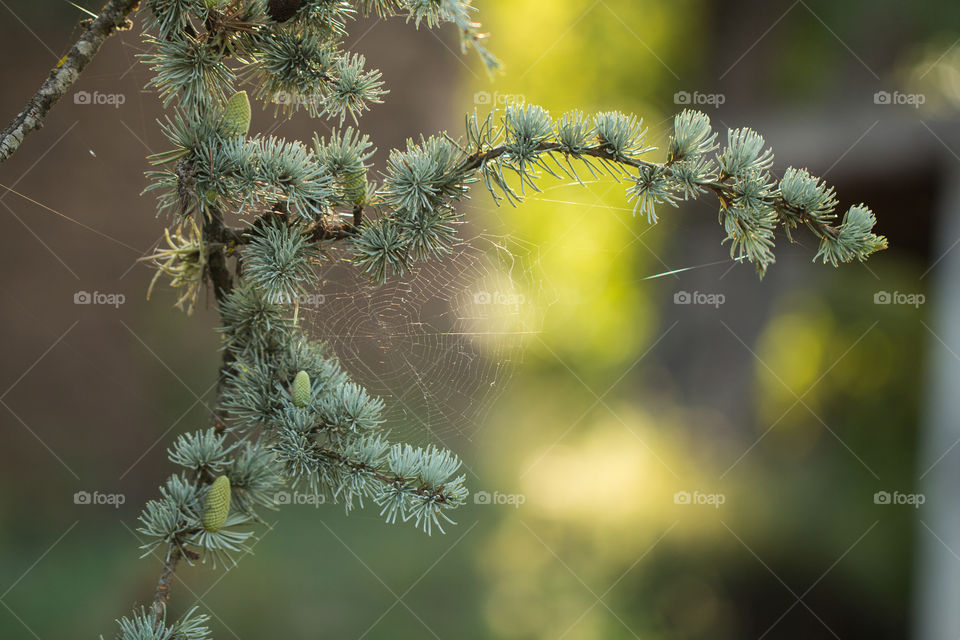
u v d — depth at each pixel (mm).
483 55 1743
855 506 4766
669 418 7461
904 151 3898
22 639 3246
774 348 7012
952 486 4152
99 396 4328
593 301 8469
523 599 4277
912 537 4371
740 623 4320
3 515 3949
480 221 2055
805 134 4441
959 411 4129
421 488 1812
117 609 3561
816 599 4320
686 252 7562
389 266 1874
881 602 4246
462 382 2062
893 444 5801
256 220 1830
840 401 6395
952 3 6887
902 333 6129
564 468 6270
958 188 3816
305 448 1816
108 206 4137
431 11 1781
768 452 6160
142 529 1797
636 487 5688
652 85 9094
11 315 4059
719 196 1819
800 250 3439
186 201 1797
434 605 4070
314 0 1811
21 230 4020
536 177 1816
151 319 4430
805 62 7820
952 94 6367
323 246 1833
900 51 7305
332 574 4180
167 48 1792
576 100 9117
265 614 3697
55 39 3957
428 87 5492
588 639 3924
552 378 8289
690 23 8773
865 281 6426
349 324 1992
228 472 1836
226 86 1820
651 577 4531
